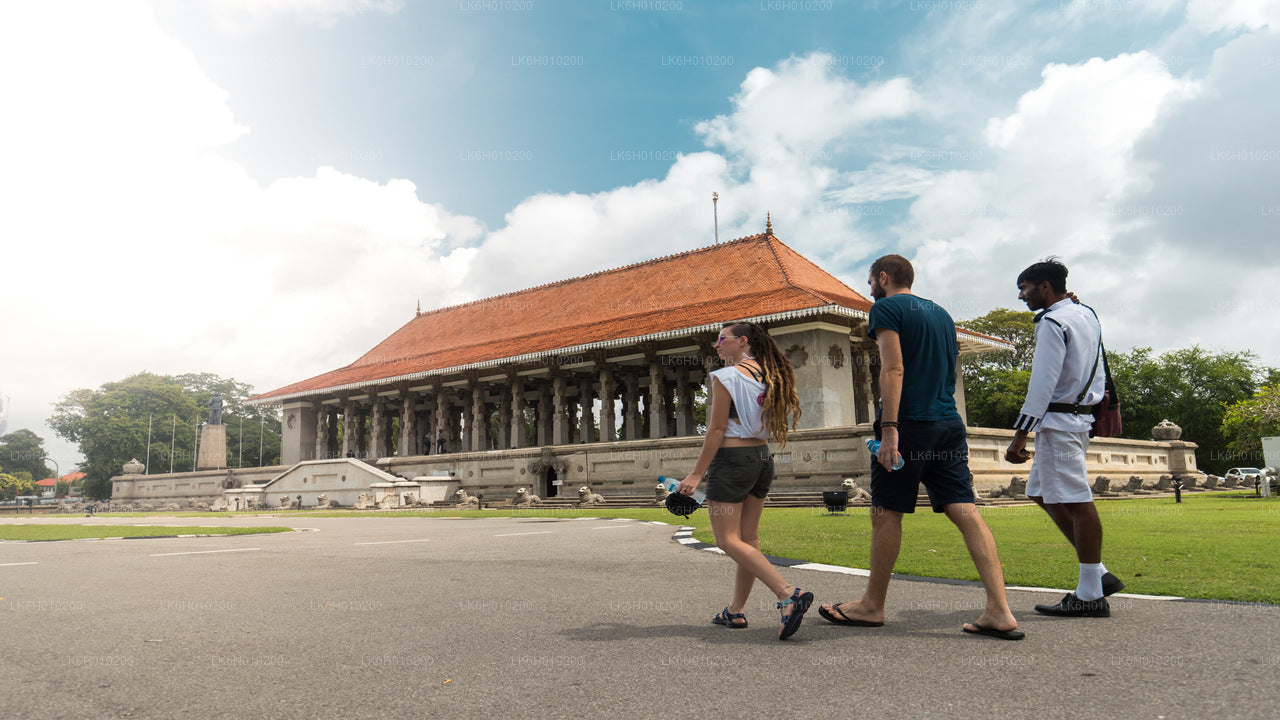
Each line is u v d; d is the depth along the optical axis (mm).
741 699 2809
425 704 2854
